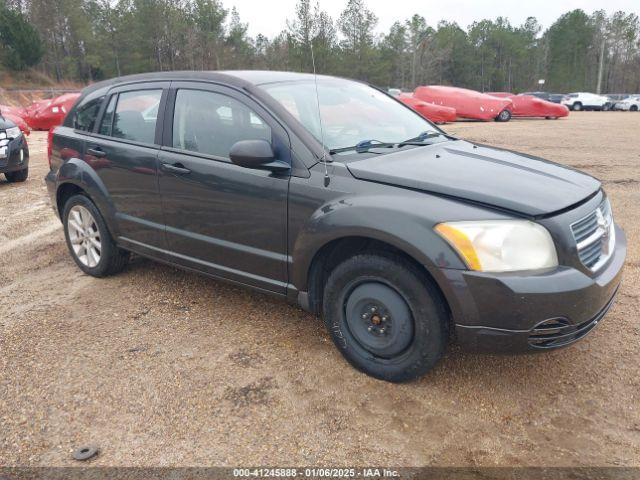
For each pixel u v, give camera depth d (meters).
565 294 2.68
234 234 3.64
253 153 3.20
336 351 3.54
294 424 2.86
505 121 24.25
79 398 3.10
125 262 4.88
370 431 2.80
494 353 2.81
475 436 2.75
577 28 91.25
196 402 3.05
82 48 67.81
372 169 3.12
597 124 21.58
